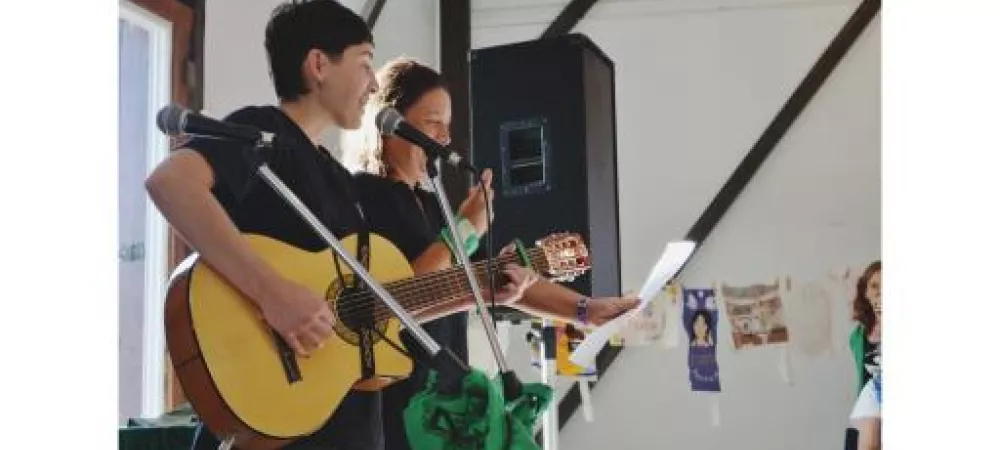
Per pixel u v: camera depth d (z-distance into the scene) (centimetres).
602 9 493
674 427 471
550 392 183
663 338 450
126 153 330
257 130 170
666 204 488
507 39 496
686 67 488
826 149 479
